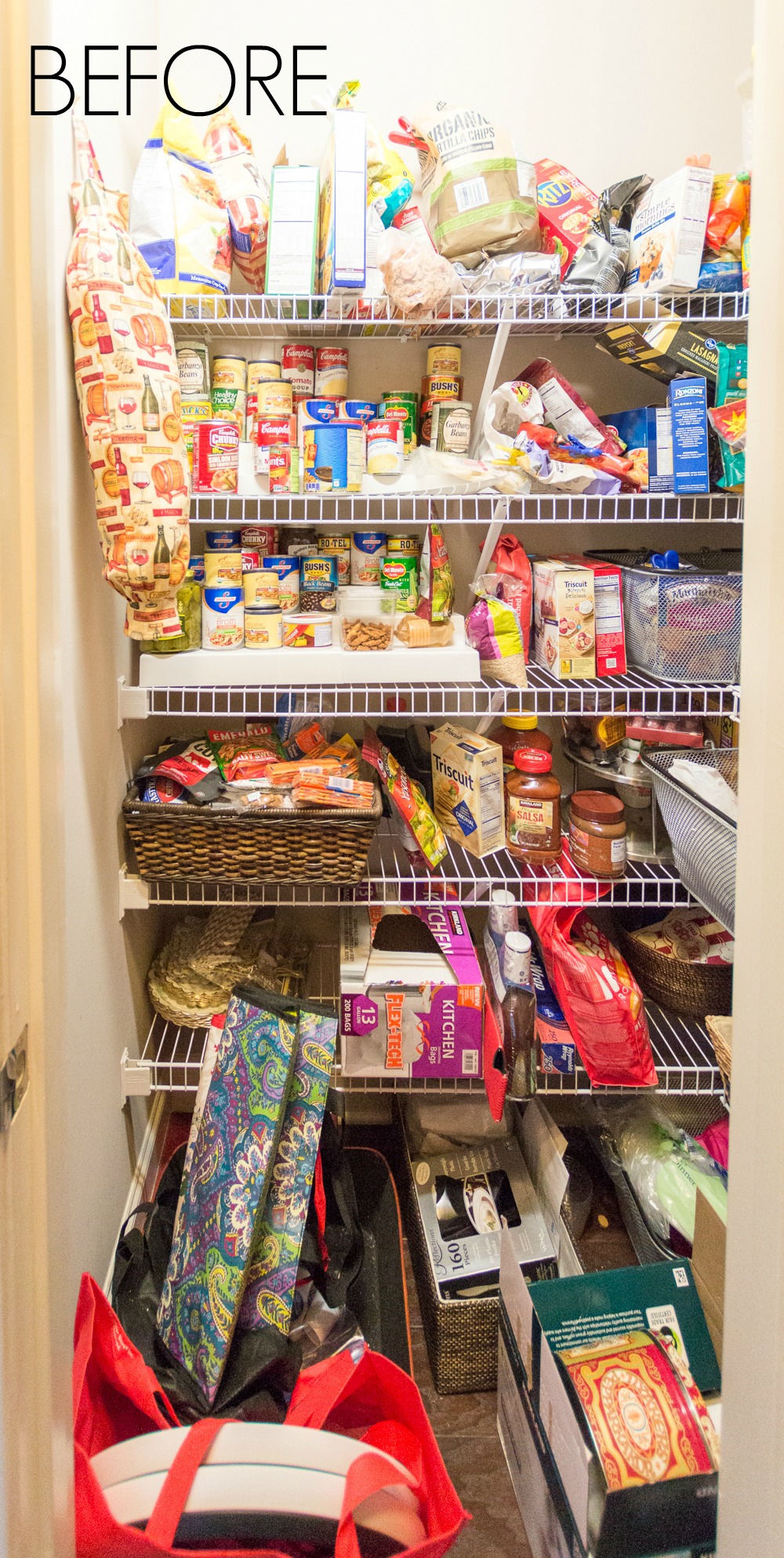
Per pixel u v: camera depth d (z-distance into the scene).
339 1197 1.30
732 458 1.41
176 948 1.67
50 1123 0.67
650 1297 1.08
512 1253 1.19
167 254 1.35
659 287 1.40
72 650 1.15
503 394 1.47
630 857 1.60
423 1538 0.94
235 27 1.61
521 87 1.65
